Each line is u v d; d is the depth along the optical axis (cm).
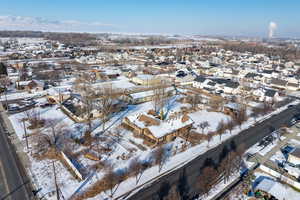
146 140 5147
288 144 5384
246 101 8125
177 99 8238
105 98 6306
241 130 6031
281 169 4359
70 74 11312
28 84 8694
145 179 3859
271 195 3506
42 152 4459
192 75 11450
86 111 6172
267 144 5322
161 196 3469
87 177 3812
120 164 4231
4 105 6950
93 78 10344
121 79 10788
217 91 9338
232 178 3991
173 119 5759
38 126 5569
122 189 3584
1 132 5225
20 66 12050
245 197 3547
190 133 5619
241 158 4647
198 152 4838
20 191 3400
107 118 6216
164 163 4362
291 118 7019
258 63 16188
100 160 4319
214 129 5931
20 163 4081
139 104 7594
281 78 11606
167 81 9769
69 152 4506
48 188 3500
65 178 3756
